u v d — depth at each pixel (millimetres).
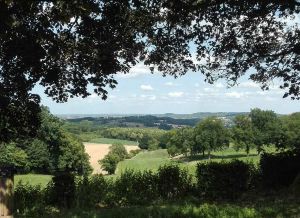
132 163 93688
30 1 9883
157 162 93000
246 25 18969
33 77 14039
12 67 13594
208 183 17984
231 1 15594
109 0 12594
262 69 21031
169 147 108688
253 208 11758
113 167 90250
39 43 12367
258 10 16516
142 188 17875
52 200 16953
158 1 14820
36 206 16188
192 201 16547
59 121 78750
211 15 17328
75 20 13305
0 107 14695
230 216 10852
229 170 17828
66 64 15406
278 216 11133
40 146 73312
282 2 15391
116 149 110125
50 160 75750
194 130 105188
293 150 19219
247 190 18328
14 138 16250
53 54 12977
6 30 10828
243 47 19953
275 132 87750
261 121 92688
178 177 18250
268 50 20000
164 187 18141
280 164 18578
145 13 15430
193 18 17047
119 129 139500
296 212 11570
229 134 99812
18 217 14938
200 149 103812
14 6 9891
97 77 15570
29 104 15078
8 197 7266
